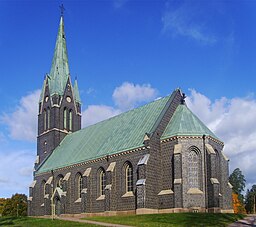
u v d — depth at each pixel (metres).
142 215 52.56
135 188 61.06
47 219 58.44
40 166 89.12
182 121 61.94
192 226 41.34
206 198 57.06
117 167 65.38
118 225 42.97
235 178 156.25
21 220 62.00
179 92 67.56
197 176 58.38
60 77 95.50
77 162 75.19
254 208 162.88
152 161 59.69
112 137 72.50
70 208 74.69
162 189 59.59
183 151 58.81
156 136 61.38
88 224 45.56
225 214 51.06
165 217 48.56
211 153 57.59
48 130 92.69
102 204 67.19
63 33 100.38
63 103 93.94
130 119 73.25
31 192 87.38
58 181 80.94
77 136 87.31
